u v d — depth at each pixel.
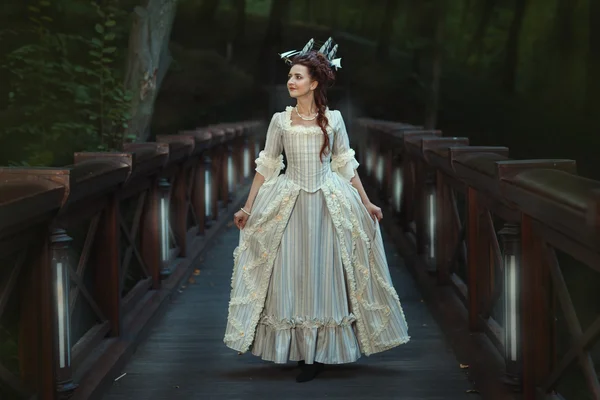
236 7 27.94
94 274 5.23
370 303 4.89
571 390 9.10
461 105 25.11
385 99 26.97
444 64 25.48
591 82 22.97
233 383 4.81
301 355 4.81
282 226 4.78
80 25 9.21
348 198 4.86
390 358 5.32
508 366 4.10
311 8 30.25
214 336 5.89
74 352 4.49
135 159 5.14
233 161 13.49
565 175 3.33
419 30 25.92
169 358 5.32
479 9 24.67
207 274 8.27
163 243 7.01
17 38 8.55
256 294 4.82
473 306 5.37
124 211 8.70
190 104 23.92
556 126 23.52
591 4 22.67
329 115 4.82
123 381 4.84
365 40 28.53
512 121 24.31
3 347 6.18
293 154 4.78
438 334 5.93
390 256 9.01
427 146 6.71
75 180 3.74
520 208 3.72
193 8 27.03
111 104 8.53
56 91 8.41
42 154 8.07
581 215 2.71
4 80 8.34
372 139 14.16
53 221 3.78
